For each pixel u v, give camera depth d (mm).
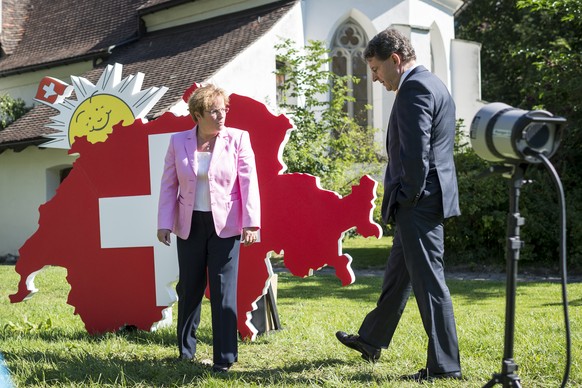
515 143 3045
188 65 17578
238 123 5992
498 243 14289
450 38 22359
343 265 5633
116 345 5523
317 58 16844
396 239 4629
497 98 28578
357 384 4148
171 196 4844
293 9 18750
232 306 4703
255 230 4773
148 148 6191
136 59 19812
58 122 7211
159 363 4859
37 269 6484
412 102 4145
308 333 6152
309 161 14844
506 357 3111
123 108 6957
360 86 20516
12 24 24891
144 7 21125
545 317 7113
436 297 4242
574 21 14805
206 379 4301
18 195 19391
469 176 14078
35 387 4180
